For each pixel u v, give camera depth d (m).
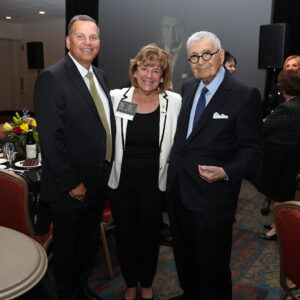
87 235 2.12
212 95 1.76
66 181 1.81
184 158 1.83
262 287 2.51
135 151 1.99
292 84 3.17
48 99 1.75
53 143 1.76
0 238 1.24
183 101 1.94
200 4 5.80
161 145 1.98
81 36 1.83
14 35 12.20
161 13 6.23
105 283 2.50
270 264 2.86
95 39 1.87
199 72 1.70
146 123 1.97
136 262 2.17
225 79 1.75
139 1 6.44
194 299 2.07
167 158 2.01
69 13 7.39
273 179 3.44
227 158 1.77
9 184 2.00
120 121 1.98
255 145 1.70
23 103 13.27
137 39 6.60
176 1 6.04
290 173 3.34
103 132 1.90
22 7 9.41
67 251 2.00
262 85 5.43
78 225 2.01
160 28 6.29
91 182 1.92
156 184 2.03
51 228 2.27
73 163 1.87
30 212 2.12
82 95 1.83
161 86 1.98
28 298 1.09
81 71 1.90
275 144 3.37
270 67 4.91
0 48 12.85
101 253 2.90
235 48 5.59
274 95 4.41
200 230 1.81
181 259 2.03
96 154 1.89
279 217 1.59
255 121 1.69
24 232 2.03
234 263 2.86
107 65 7.04
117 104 2.01
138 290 2.39
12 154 2.63
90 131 1.85
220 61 1.71
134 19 6.56
